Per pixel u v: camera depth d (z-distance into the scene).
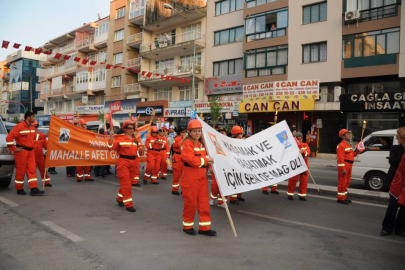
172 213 6.64
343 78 21.27
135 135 6.97
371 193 8.64
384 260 4.41
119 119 35.97
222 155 6.13
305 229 5.80
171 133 17.83
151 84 32.94
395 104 18.92
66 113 46.69
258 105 23.81
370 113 20.86
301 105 22.02
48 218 5.96
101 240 4.86
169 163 13.49
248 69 25.47
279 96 22.73
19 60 60.94
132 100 34.59
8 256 4.18
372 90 20.92
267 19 25.30
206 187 5.34
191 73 27.88
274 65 24.22
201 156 5.32
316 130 22.92
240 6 27.14
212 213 6.89
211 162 5.41
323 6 22.27
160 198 8.16
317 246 4.89
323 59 22.25
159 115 31.23
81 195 8.18
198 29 29.98
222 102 26.39
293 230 5.71
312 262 4.24
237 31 27.28
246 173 6.52
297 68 23.09
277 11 24.19
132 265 3.97
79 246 4.58
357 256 4.53
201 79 28.97
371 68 20.08
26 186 9.22
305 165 8.12
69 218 6.01
